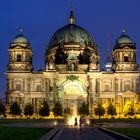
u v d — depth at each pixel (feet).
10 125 375.45
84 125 378.12
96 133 252.83
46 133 240.94
